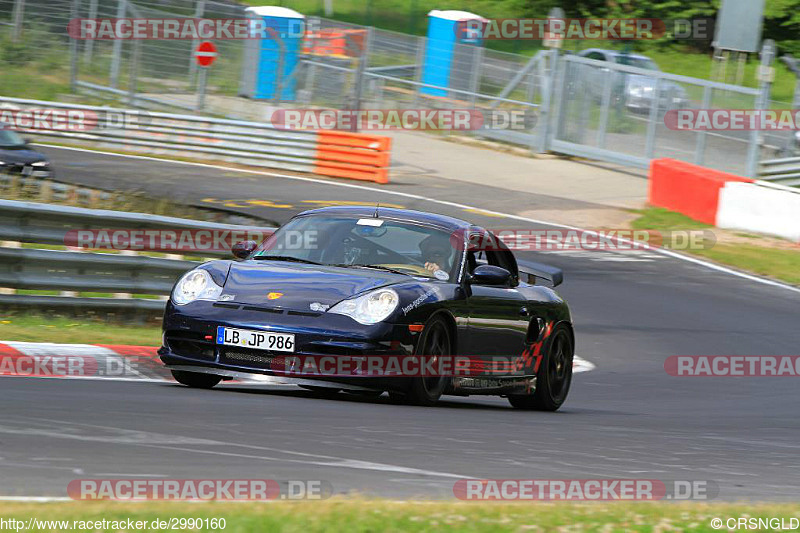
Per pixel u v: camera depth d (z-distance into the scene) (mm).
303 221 29703
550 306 32312
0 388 22844
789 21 154125
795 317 56938
